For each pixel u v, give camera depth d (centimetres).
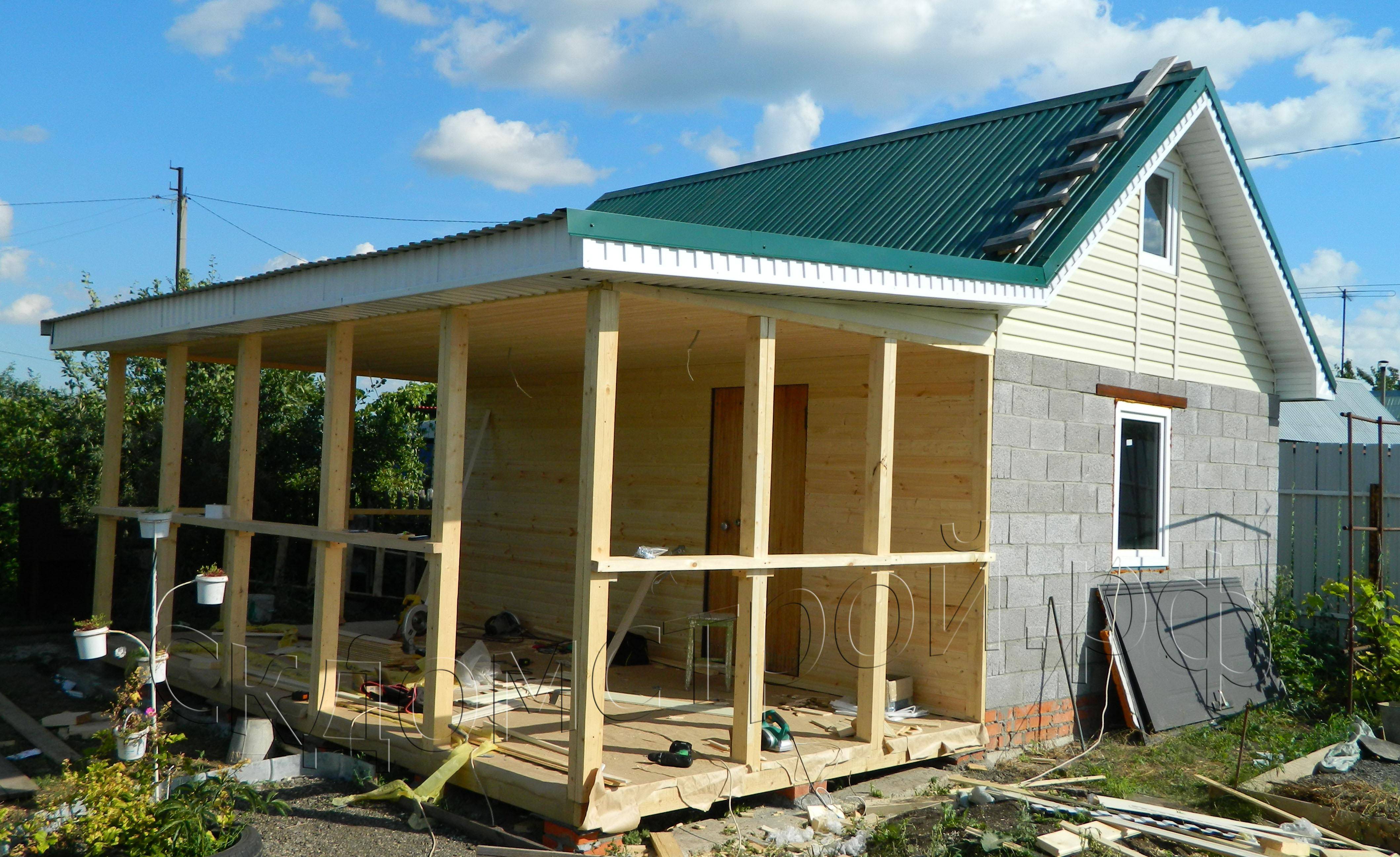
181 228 2348
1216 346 1061
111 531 1019
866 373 893
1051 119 1003
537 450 1178
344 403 757
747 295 624
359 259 650
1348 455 1170
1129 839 611
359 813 632
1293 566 1227
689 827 615
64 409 1580
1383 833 632
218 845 520
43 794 541
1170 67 970
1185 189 1029
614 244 509
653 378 1060
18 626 1245
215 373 1591
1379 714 955
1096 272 923
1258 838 614
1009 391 827
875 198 1005
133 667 888
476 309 661
